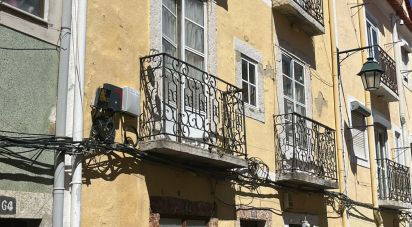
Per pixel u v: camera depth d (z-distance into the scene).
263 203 10.09
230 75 9.76
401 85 17.83
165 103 7.55
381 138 16.19
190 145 7.74
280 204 10.59
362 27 15.65
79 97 6.72
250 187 9.81
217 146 8.25
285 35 11.77
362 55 15.51
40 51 6.44
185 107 8.02
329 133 11.96
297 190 11.14
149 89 7.81
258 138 10.20
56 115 6.50
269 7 11.36
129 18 7.73
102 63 7.21
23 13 6.28
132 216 7.32
